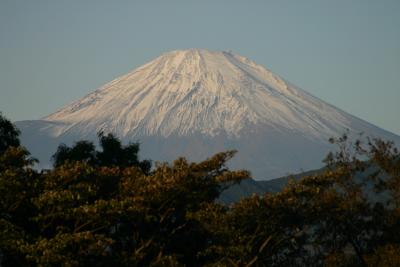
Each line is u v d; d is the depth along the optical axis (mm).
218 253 104188
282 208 102188
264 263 106250
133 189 101375
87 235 93688
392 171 117625
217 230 101188
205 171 104188
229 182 111500
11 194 98125
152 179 101500
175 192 101375
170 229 106562
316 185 107562
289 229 105312
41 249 93188
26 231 100812
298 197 104125
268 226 103250
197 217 100750
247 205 101188
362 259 113312
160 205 103562
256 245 104625
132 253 101125
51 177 102375
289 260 110062
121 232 105812
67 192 97250
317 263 113188
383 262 109125
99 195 105812
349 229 113750
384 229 115438
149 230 104562
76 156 117812
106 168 104625
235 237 101125
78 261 95375
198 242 108312
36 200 97312
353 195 114062
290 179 107438
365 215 115062
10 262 99312
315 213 106188
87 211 96188
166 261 98438
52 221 99625
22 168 102625
